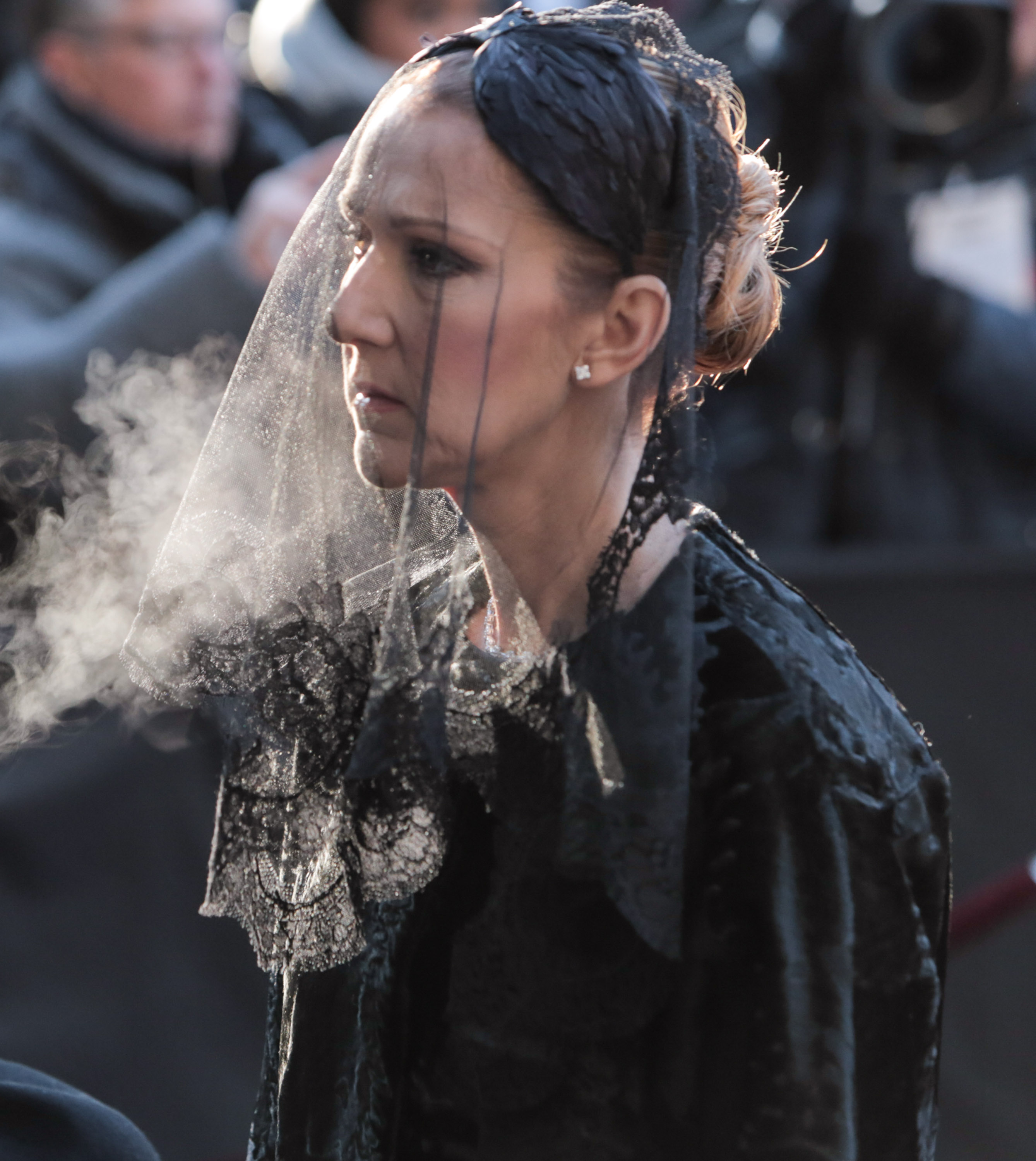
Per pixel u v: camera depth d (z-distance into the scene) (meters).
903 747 3.27
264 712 3.43
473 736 3.33
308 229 3.42
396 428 3.17
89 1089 8.32
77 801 9.04
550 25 3.11
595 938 3.21
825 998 3.04
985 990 8.93
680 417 3.07
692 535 3.19
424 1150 3.42
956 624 10.41
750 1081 3.04
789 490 10.59
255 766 3.45
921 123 9.53
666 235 3.10
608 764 3.09
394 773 3.20
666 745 3.06
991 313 10.36
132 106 9.82
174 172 10.22
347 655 3.42
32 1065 8.26
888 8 9.14
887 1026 3.11
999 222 10.29
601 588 3.15
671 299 3.10
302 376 3.47
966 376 10.45
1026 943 9.09
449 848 3.39
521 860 3.28
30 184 9.70
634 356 3.12
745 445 10.54
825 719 3.12
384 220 3.05
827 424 10.52
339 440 3.48
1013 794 9.71
